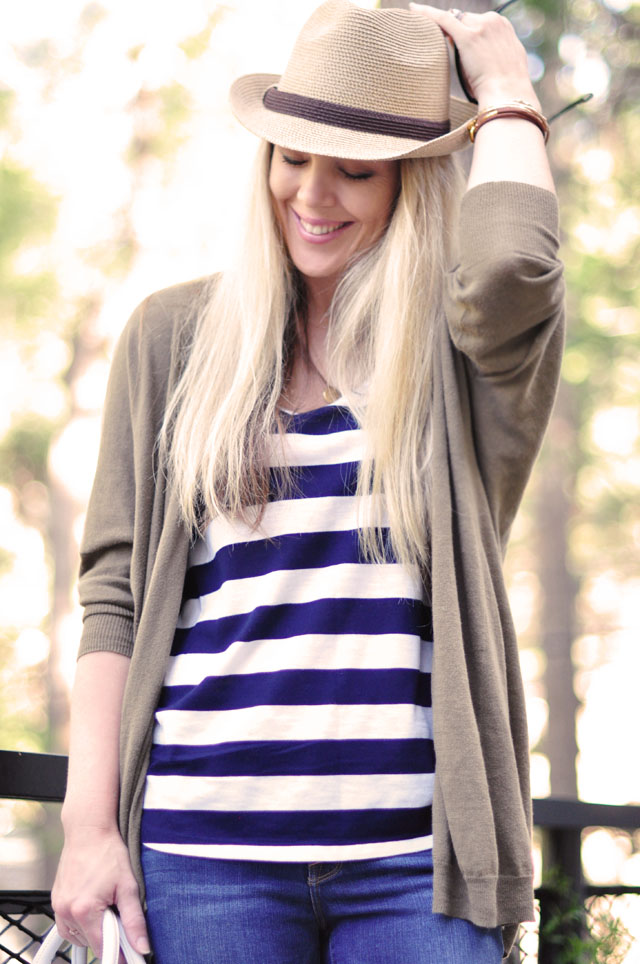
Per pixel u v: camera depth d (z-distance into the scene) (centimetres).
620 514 1404
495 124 219
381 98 223
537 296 199
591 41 995
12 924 247
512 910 191
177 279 1245
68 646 1345
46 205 1222
